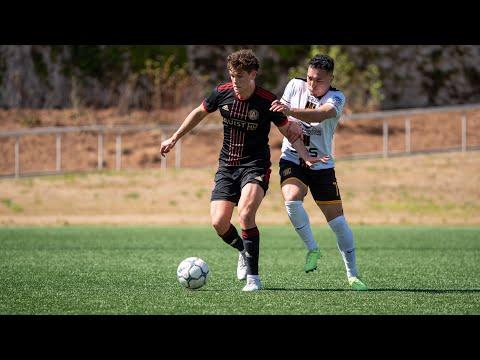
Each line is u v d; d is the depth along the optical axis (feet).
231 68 87.92
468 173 314.14
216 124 367.04
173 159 350.23
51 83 393.29
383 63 417.08
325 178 97.50
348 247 96.89
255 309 79.36
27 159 346.74
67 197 288.71
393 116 359.25
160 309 79.30
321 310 79.00
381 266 125.90
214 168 324.19
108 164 348.79
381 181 305.94
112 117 383.04
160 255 142.72
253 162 91.91
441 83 420.77
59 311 78.33
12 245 163.02
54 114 382.83
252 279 93.45
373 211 278.05
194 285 92.63
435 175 311.88
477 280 106.63
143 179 308.40
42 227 229.04
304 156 91.91
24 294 89.76
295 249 158.51
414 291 93.81
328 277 109.40
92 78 396.57
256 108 90.22
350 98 393.91
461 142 375.45
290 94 100.01
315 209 277.85
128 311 78.28
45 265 123.54
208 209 282.97
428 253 150.10
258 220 262.88
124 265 124.06
